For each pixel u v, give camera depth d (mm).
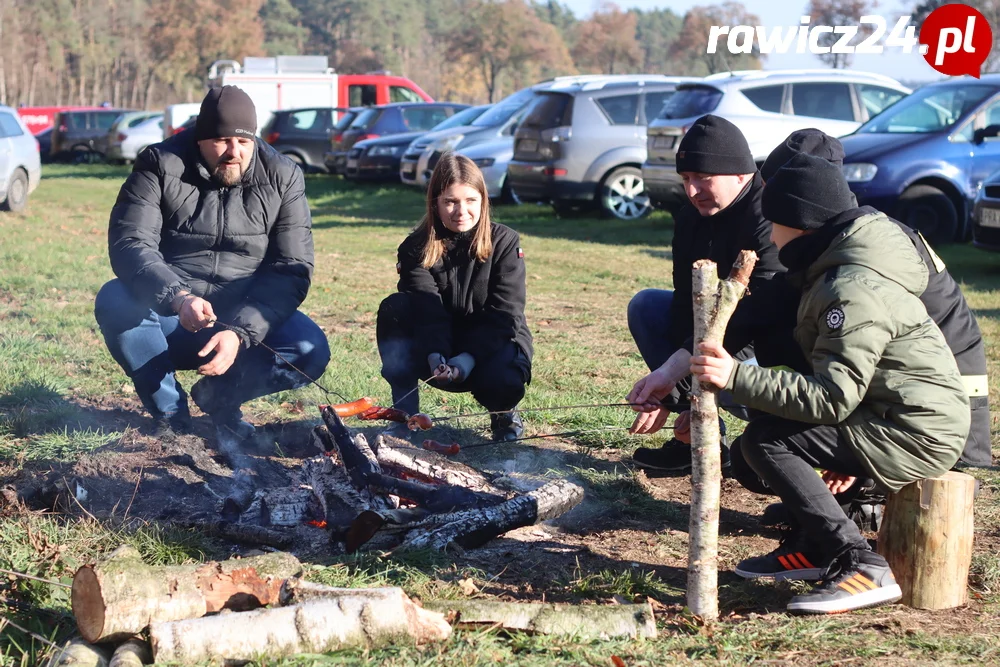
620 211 15094
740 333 3809
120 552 2877
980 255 11703
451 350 4676
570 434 4926
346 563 3420
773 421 3221
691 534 3047
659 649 2859
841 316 2939
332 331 7465
